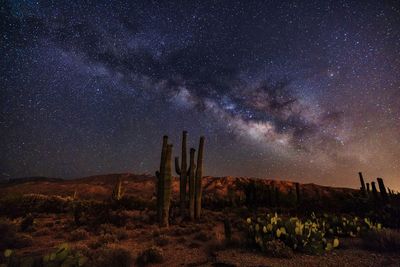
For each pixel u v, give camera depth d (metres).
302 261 6.76
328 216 12.77
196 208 15.82
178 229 11.81
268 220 10.02
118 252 6.51
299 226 8.28
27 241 9.10
